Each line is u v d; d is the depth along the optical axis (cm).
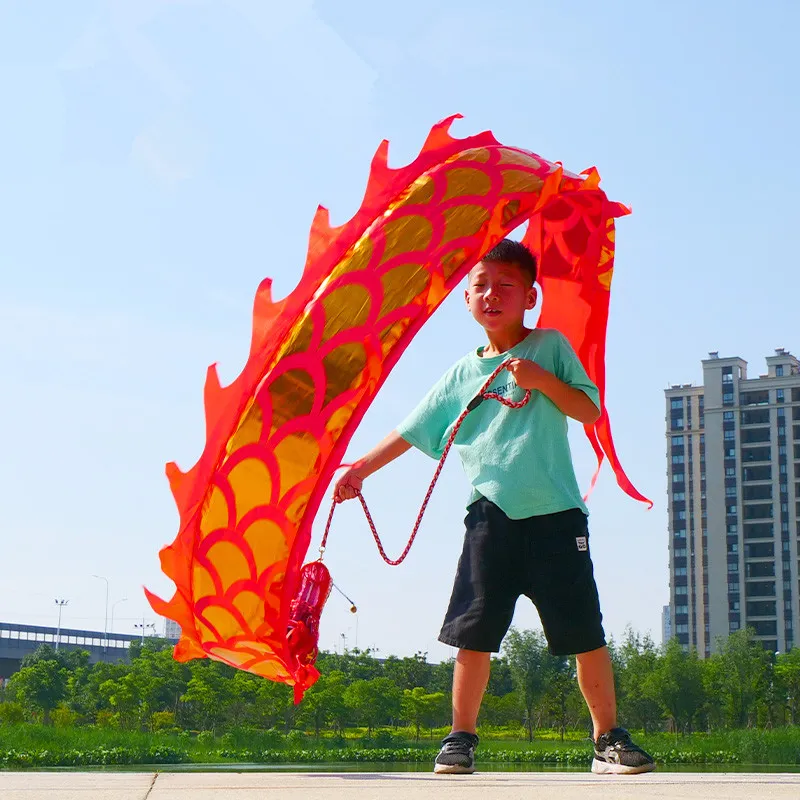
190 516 349
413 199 360
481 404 367
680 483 10631
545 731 6944
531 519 348
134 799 198
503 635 351
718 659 6844
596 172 422
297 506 349
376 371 358
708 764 3519
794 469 9856
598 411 359
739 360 10269
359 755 3762
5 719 5184
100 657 10094
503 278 369
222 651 363
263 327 352
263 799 198
